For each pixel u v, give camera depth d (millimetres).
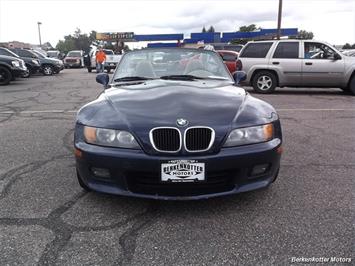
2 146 5180
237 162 2891
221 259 2430
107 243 2621
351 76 11086
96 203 3266
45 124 6723
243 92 3721
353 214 3031
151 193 2945
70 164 4359
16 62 15359
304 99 10258
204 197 2889
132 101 3252
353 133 5973
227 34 45031
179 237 2703
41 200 3332
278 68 11352
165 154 2840
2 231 2771
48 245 2586
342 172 4062
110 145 2939
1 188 3617
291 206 3188
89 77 20984
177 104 3123
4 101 10070
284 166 4270
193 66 4402
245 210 3117
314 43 11289
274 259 2422
